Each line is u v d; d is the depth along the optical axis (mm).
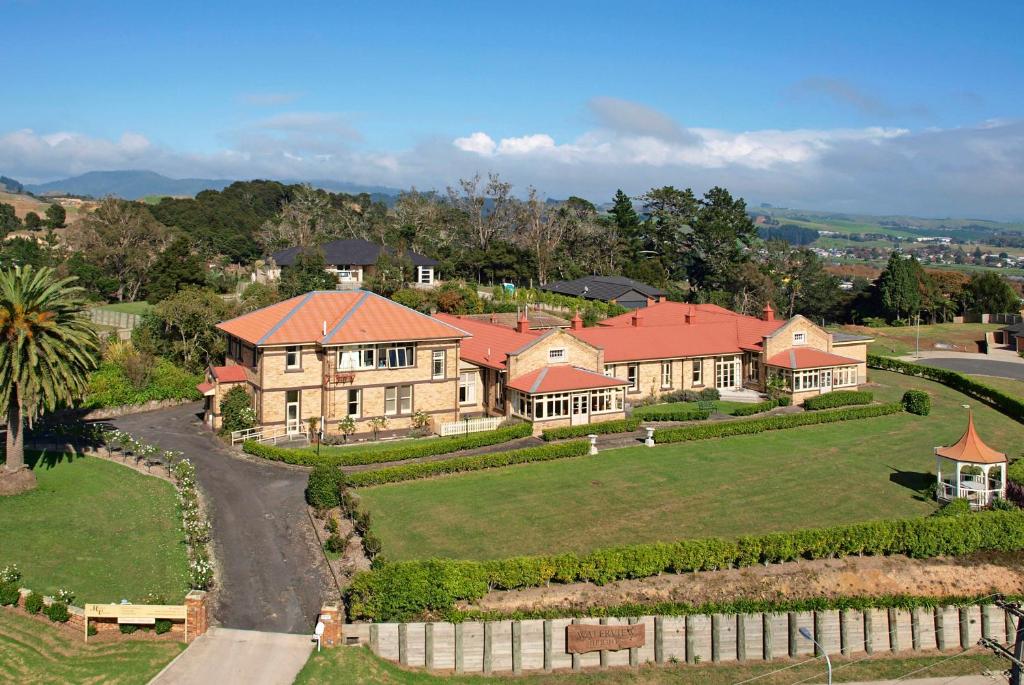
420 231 158125
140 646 30500
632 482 50531
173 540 39875
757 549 39031
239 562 37812
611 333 75000
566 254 152625
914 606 37812
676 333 77875
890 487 50656
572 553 38750
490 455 52875
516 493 47969
